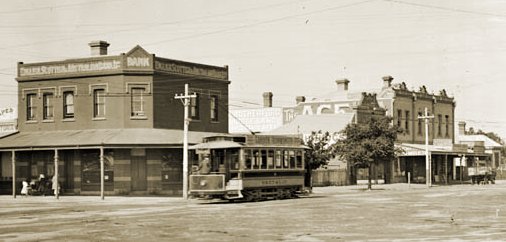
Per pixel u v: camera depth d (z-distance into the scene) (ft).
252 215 89.20
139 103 151.94
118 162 148.15
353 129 183.83
